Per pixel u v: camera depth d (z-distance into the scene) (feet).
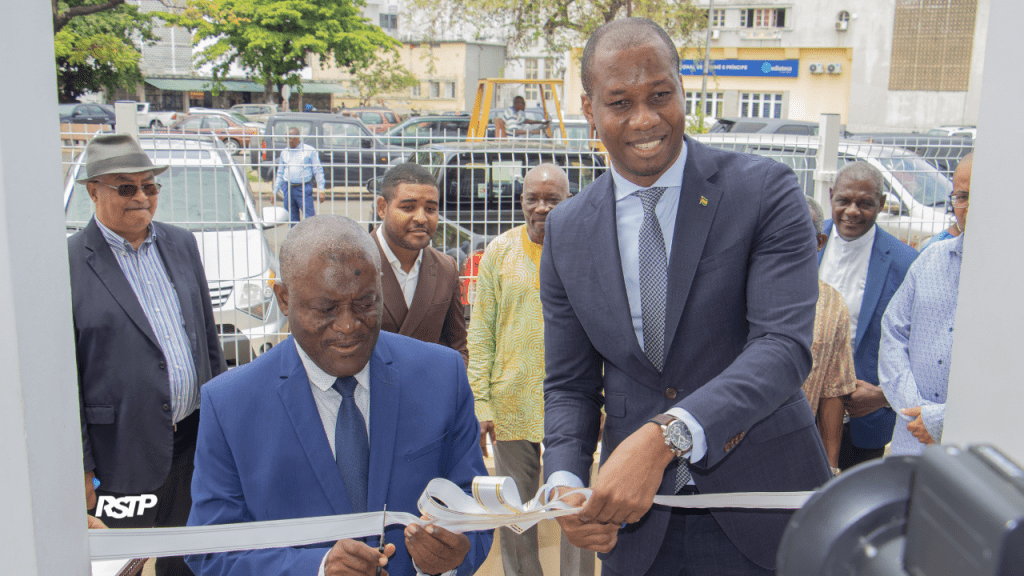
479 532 5.91
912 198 16.94
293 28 88.89
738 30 114.93
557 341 6.25
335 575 4.73
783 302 5.17
